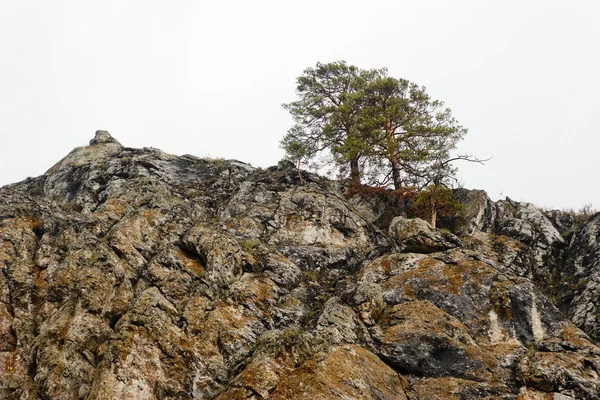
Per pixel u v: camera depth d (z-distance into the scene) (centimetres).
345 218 3031
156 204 2891
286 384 1833
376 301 2286
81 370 2080
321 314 2222
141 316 2138
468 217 3139
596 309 2372
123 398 1908
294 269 2541
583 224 3069
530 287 2308
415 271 2459
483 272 2394
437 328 2150
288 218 3019
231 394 1850
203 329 2147
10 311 2305
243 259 2464
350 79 3897
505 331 2173
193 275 2402
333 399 1756
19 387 2086
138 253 2495
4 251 2508
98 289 2305
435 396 1927
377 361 2023
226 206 3228
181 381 1994
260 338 2072
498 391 1917
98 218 2708
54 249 2595
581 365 1948
